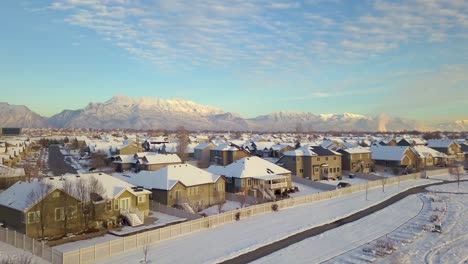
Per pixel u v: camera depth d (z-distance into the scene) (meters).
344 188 69.69
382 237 43.16
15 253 33.16
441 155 114.19
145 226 45.25
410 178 89.44
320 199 63.88
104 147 126.62
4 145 127.31
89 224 43.47
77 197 42.72
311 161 86.12
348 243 40.94
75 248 36.91
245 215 50.69
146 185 56.34
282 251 37.91
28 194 41.22
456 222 49.44
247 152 108.25
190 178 58.31
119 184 49.25
